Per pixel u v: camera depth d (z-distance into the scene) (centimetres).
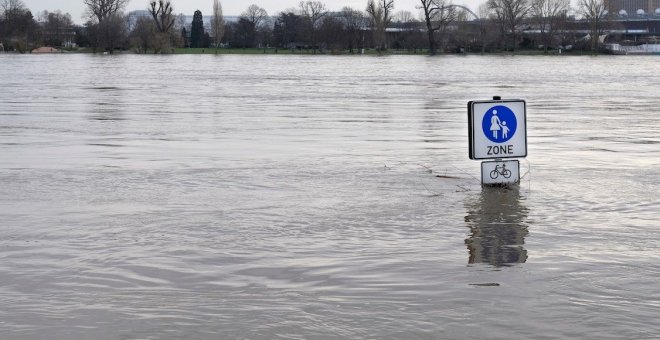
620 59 12950
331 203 1116
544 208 1083
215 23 17812
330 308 678
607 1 17412
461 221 1003
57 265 812
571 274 770
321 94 3844
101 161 1542
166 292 725
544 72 7150
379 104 3159
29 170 1427
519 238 914
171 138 1942
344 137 1964
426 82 5131
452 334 619
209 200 1144
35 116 2578
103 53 16100
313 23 17138
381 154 1642
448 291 721
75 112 2744
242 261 825
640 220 1009
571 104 3161
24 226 982
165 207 1095
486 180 1240
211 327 636
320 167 1452
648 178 1324
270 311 671
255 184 1272
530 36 16262
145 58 12700
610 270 783
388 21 16200
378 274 775
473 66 8919
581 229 958
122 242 904
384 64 9644
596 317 653
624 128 2195
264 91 4112
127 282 756
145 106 3038
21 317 662
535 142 1855
